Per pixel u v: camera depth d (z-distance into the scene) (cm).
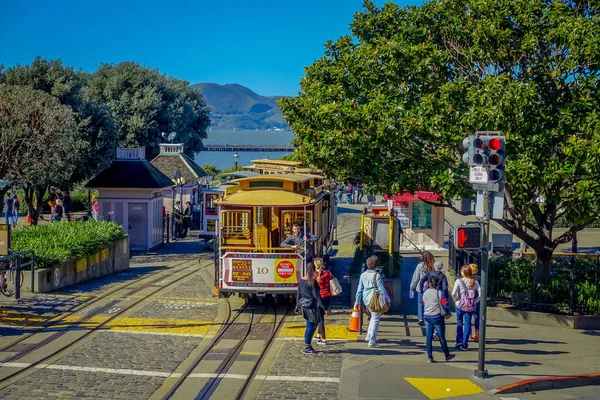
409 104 1678
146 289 2055
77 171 3447
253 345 1445
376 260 1450
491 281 1816
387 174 1686
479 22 1722
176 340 1472
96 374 1220
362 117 1611
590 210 1557
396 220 2078
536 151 1508
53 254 2009
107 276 2362
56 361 1289
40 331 1499
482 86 1720
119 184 3262
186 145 7069
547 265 1791
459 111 1590
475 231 1236
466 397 1141
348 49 2014
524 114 1536
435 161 1681
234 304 1859
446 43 1878
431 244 3058
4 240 1819
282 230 1795
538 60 1702
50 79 3488
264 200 1727
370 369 1274
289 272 1703
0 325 1535
